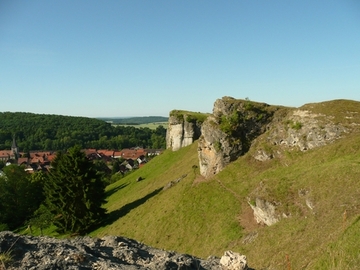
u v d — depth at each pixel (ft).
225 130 149.59
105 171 453.58
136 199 185.78
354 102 139.54
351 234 48.98
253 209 102.78
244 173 137.69
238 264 34.37
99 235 153.38
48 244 32.50
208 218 121.80
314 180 89.25
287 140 136.36
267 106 161.68
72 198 160.97
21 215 244.22
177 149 250.16
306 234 69.72
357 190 73.67
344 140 115.96
